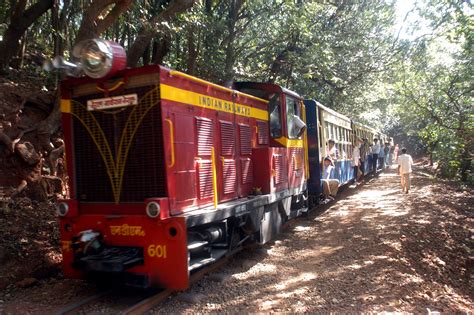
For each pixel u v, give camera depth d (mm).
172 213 5293
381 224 10016
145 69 5328
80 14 15641
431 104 18578
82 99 5844
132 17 10719
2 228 6820
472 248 9445
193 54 12250
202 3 12938
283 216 8945
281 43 15102
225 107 6949
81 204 5832
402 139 49750
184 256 5004
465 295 6770
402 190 16328
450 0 12312
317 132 11195
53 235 7254
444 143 19375
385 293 5727
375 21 17000
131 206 5512
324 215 11531
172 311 5086
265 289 5906
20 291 5758
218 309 5188
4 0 13797
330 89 18703
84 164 5859
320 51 14109
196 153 5984
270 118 8758
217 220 5777
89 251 5465
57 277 6422
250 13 14453
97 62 5152
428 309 5199
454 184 18922
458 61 17375
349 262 7137
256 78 15641
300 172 9734
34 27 14781
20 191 7922
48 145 8867
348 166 16156
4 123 8453
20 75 10758
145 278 5176
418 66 18203
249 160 7668
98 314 4914
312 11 13961
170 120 5418
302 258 7480
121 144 5543
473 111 17281
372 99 22312
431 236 9516
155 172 5355
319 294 5727
